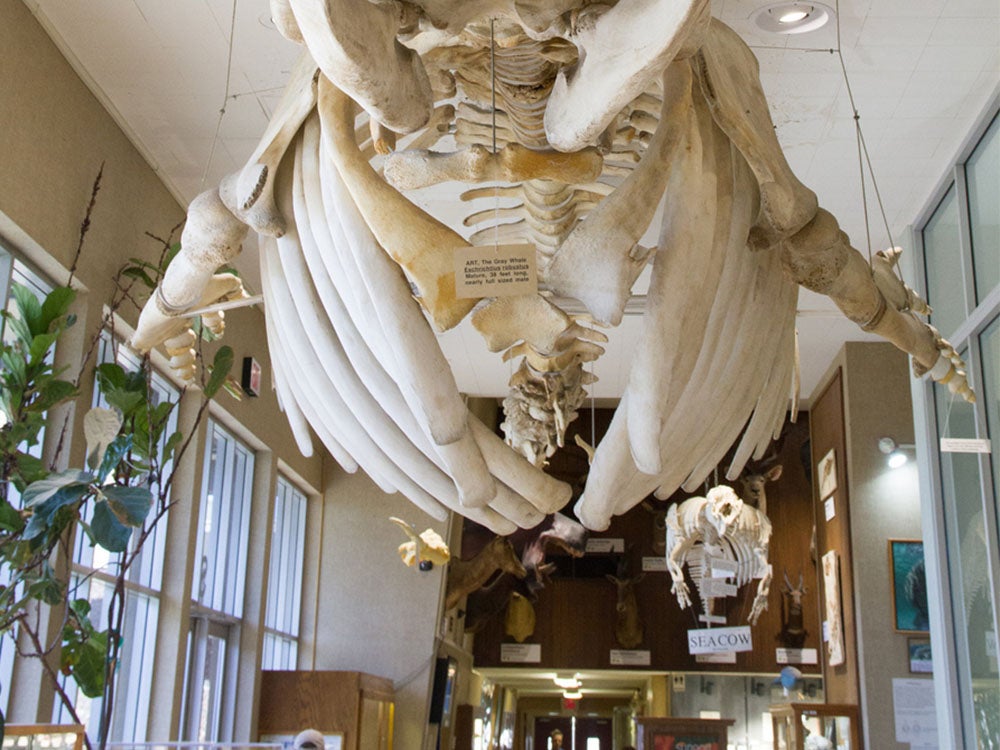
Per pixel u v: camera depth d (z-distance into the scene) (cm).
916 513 975
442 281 228
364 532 1098
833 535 1068
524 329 241
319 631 1075
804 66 602
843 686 1027
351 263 237
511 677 1620
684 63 234
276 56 584
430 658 1059
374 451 260
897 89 618
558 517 1151
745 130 238
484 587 1226
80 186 575
